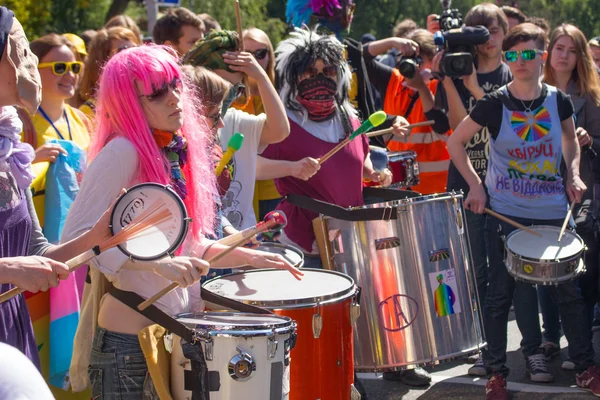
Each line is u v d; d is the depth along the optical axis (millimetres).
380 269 3822
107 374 2738
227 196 3887
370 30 24156
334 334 3102
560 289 4457
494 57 5461
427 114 5758
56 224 3684
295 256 3605
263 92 3922
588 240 4875
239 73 3988
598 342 5297
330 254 3932
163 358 2656
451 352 3885
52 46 4238
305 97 4234
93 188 2586
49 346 3682
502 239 4332
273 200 5320
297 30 4379
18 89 2459
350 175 4277
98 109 2744
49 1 12297
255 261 2982
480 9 5477
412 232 3824
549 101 4449
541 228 4348
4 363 1180
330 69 4234
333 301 3090
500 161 4480
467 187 5215
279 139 3979
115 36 5000
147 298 2711
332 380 3105
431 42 6512
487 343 4426
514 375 4793
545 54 4457
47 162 3689
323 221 3934
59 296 3639
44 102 4266
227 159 3324
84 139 4418
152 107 2676
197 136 2920
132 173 2648
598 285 4891
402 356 3832
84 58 5234
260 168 4059
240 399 2586
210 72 3480
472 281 4035
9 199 2545
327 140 4270
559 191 4473
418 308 3832
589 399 4383
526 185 4430
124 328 2719
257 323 2666
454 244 3934
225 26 18766
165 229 2371
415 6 24031
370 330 3842
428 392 4629
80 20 13719
